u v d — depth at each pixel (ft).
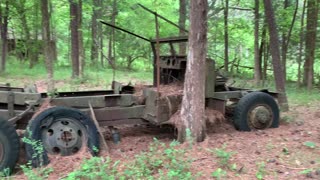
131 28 78.02
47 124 19.10
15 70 70.59
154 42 26.17
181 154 18.49
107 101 22.77
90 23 92.53
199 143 20.93
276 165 18.07
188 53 21.20
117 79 63.10
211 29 68.80
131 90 26.81
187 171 16.79
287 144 21.53
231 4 69.41
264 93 26.09
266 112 25.90
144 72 86.58
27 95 20.18
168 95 22.61
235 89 27.91
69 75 65.05
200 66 20.94
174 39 24.14
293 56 68.95
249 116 25.53
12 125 17.99
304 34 63.05
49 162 18.31
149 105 23.21
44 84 52.19
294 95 44.86
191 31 20.71
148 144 22.68
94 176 15.92
